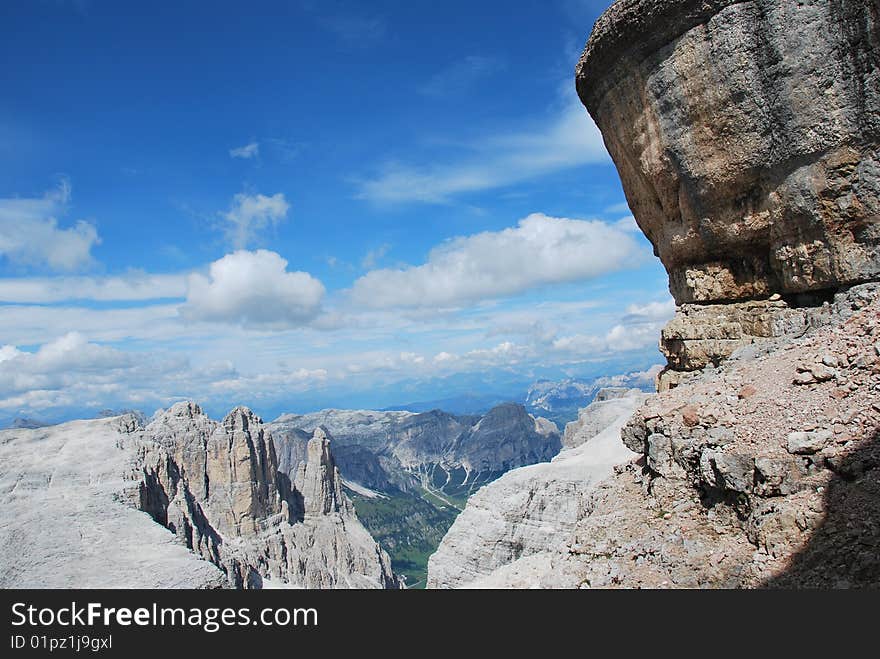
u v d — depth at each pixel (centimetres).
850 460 1300
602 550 1603
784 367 1675
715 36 1756
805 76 1653
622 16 1925
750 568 1283
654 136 2014
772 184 1797
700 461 1543
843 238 1708
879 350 1486
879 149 1611
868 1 1536
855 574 1134
